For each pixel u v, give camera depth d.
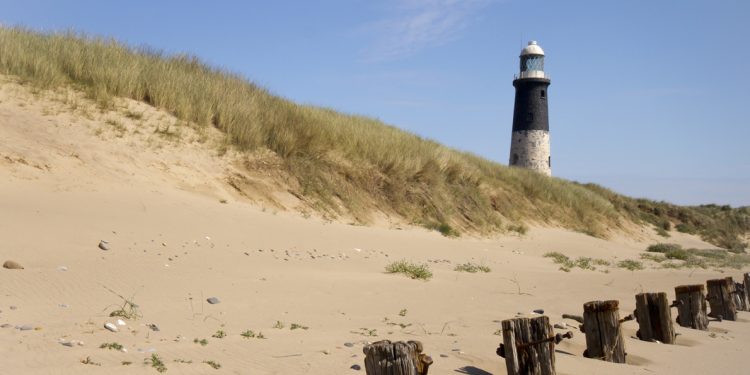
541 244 23.06
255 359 5.48
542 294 10.97
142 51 20.48
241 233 12.52
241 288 8.55
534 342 5.72
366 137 22.16
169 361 5.05
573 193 34.56
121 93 16.84
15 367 4.43
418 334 7.16
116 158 14.29
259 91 21.61
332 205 17.89
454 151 29.91
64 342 5.22
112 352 5.11
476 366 6.04
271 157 17.84
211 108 18.06
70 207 11.38
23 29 18.09
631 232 36.28
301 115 20.80
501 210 25.78
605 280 14.04
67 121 14.70
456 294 10.03
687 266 20.80
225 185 15.83
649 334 8.30
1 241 8.90
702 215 47.81
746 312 12.10
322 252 12.63
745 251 40.97
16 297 6.79
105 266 8.66
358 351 6.08
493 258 16.45
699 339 8.70
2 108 14.02
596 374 6.14
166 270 8.97
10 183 11.82
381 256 13.41
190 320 6.75
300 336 6.53
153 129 16.17
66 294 7.16
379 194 20.25
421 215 20.94
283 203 16.53
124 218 11.44
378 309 8.41
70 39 18.45
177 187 14.53
